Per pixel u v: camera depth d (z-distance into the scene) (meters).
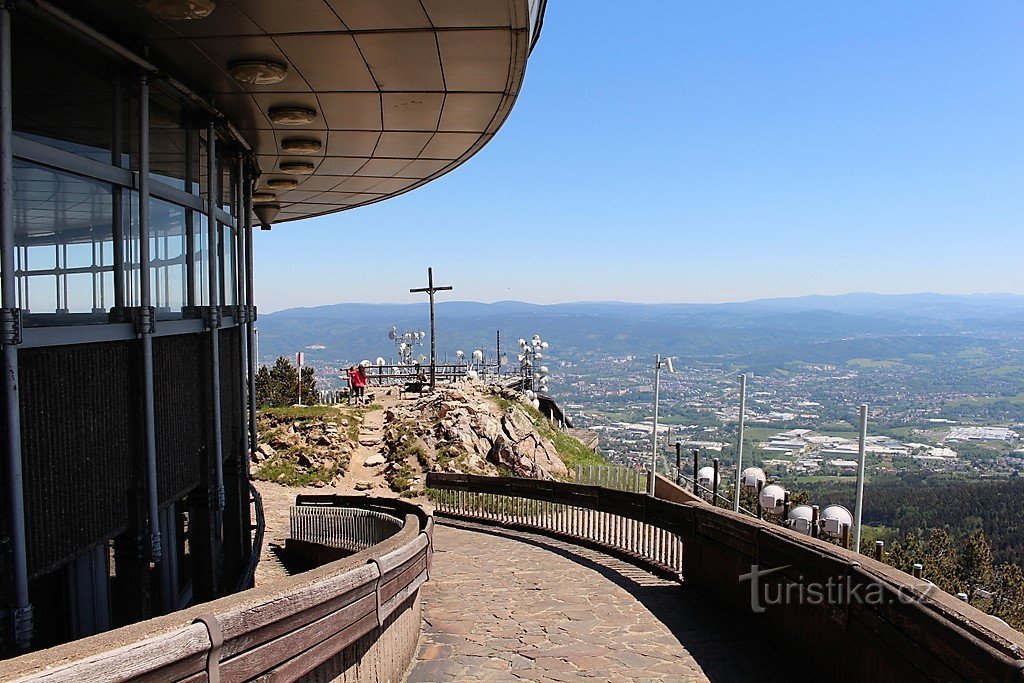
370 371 39.34
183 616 3.33
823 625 6.05
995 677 3.63
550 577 10.74
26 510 4.96
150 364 6.79
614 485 18.95
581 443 30.84
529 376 42.75
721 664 6.85
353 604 4.84
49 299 5.30
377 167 13.81
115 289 6.36
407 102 9.74
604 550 12.95
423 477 22.38
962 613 4.27
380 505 13.06
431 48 7.82
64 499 5.44
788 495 15.17
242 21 6.99
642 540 12.16
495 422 25.80
